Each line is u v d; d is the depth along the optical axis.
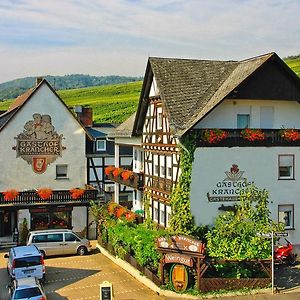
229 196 25.95
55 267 28.42
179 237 22.25
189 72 29.27
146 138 31.20
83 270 27.53
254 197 25.81
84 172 39.41
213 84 28.33
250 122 27.09
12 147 37.56
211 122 26.42
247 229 22.88
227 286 22.05
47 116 38.31
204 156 25.58
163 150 28.20
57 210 36.41
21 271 24.48
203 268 21.91
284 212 27.08
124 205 38.03
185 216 25.25
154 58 29.58
